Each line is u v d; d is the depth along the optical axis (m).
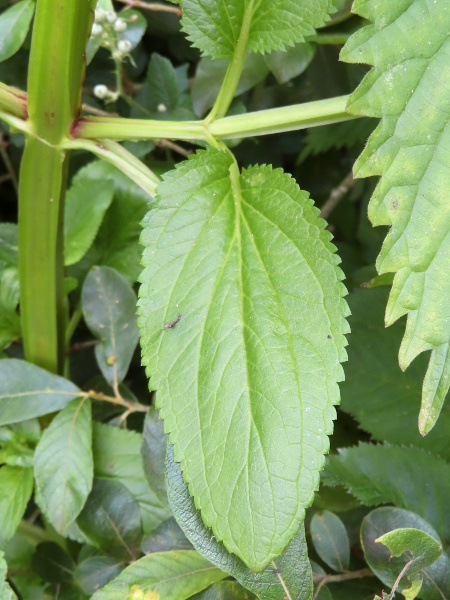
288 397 0.13
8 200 0.33
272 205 0.15
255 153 0.31
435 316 0.15
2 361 0.20
